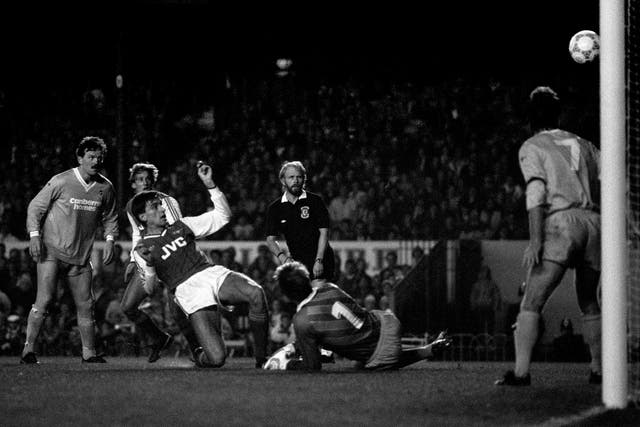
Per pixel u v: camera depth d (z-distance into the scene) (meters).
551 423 7.73
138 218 13.52
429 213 30.59
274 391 9.49
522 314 10.68
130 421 7.37
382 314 12.70
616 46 9.63
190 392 9.38
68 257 15.95
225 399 8.80
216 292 13.30
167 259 13.28
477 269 27.80
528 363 10.62
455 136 36.19
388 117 37.53
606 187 9.48
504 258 27.98
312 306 12.24
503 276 27.98
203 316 13.20
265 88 40.44
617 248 9.34
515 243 27.86
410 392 9.52
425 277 26.73
